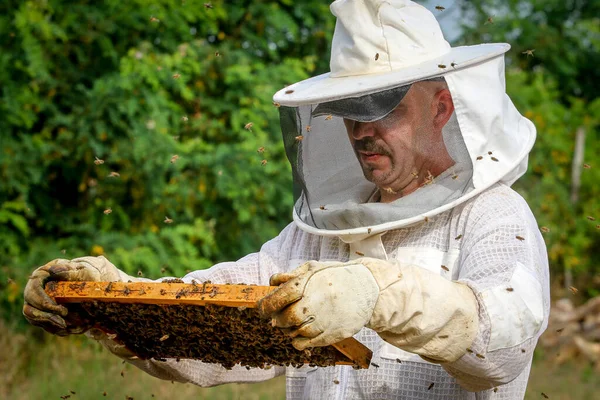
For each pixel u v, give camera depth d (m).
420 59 2.44
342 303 1.68
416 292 1.78
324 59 8.81
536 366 7.82
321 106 2.39
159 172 7.51
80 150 7.30
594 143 11.05
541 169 10.06
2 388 6.16
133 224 7.71
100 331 2.38
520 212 2.28
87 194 7.70
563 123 10.74
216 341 2.10
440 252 2.33
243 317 1.83
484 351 1.87
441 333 1.82
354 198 2.47
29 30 7.23
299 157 2.53
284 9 8.79
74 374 6.32
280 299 1.65
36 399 5.84
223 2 8.46
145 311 2.00
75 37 7.62
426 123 2.34
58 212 7.58
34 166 7.27
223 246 7.89
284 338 1.88
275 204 7.86
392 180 2.38
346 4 2.51
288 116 2.53
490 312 1.89
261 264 2.70
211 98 7.97
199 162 7.47
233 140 8.09
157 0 7.82
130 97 7.39
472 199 2.35
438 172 2.37
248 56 8.22
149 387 5.96
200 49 7.91
